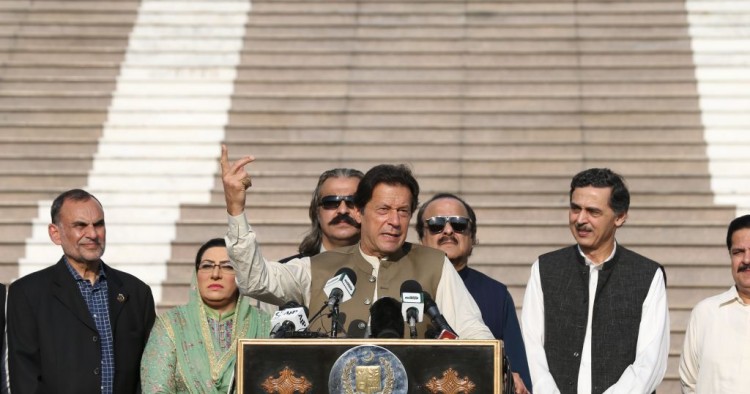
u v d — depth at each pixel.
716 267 34.41
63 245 19.80
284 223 36.44
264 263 16.80
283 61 43.22
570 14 44.22
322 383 15.11
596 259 20.06
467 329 16.92
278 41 44.00
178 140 40.25
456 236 21.25
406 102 41.41
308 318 17.12
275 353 15.17
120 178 38.69
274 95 41.59
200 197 38.06
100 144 40.00
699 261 34.84
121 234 36.44
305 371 15.13
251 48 43.69
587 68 42.25
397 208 17.00
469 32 43.94
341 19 44.53
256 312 19.81
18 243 36.03
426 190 38.12
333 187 21.72
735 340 19.81
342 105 41.41
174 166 39.19
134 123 40.84
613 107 40.84
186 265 35.12
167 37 44.00
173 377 18.94
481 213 36.94
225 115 41.06
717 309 20.14
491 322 20.64
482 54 43.06
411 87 42.03
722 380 19.75
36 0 45.72
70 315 19.56
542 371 19.59
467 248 21.38
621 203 19.77
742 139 39.41
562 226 36.06
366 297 17.08
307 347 15.17
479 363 15.09
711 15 43.66
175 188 38.44
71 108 41.28
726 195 37.22
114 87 42.31
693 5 44.12
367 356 15.11
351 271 16.97
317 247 22.34
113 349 19.77
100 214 19.91
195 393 18.84
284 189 37.81
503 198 37.72
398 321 15.97
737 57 42.25
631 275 19.91
